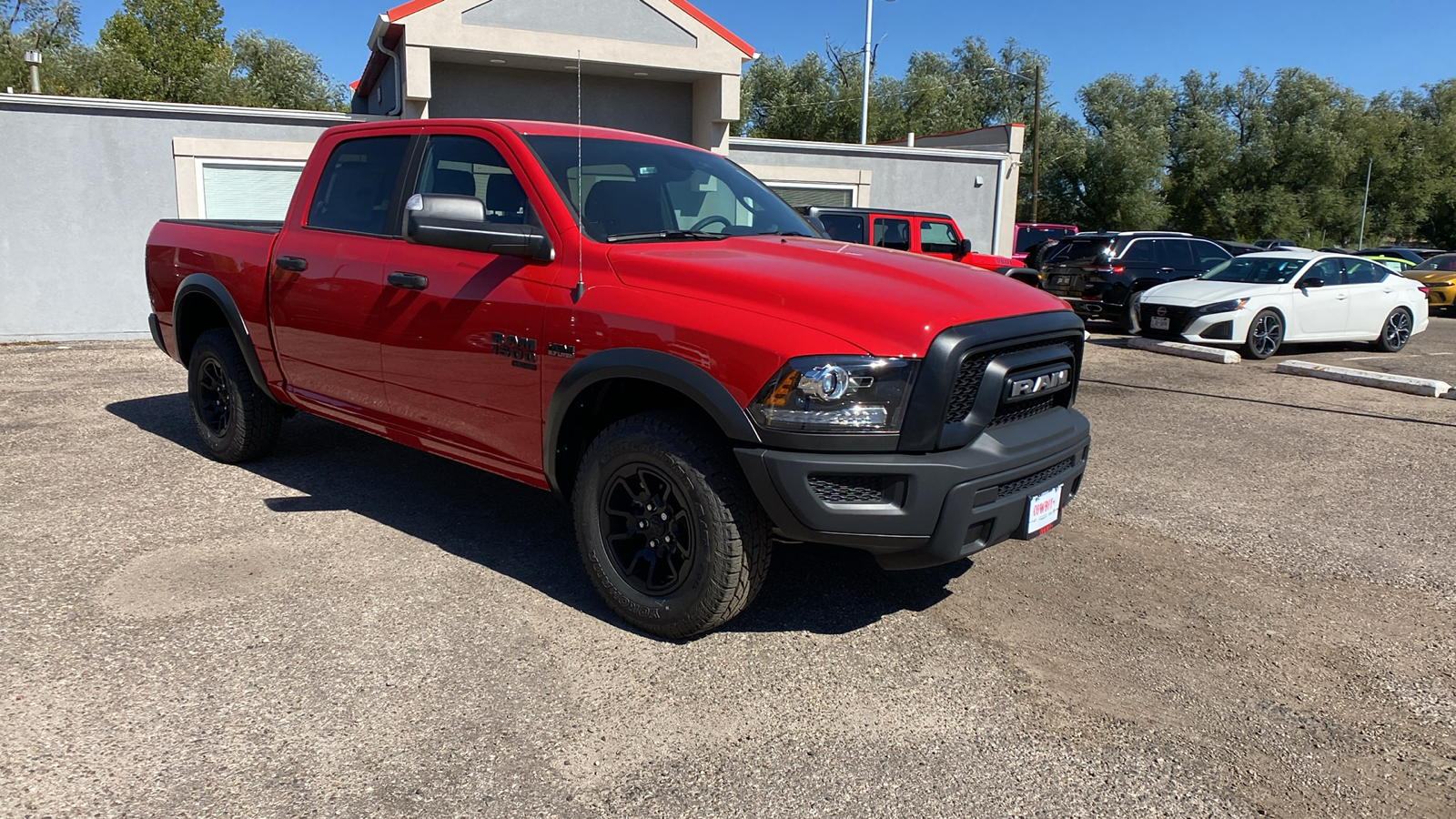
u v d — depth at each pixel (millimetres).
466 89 15164
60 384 8125
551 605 3641
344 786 2465
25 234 11430
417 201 3439
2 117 11109
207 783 2453
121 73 46406
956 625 3619
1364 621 3811
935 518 2982
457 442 3973
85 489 4934
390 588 3754
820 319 2979
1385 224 58125
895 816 2422
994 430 3205
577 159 3900
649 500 3326
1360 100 57219
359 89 20719
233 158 12211
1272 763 2740
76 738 2627
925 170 17422
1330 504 5465
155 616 3422
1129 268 14805
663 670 3170
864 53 24672
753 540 3148
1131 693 3137
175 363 9602
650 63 15016
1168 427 7539
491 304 3654
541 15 14312
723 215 4188
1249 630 3684
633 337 3207
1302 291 12664
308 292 4492
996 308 3207
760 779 2566
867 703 3002
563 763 2607
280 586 3734
